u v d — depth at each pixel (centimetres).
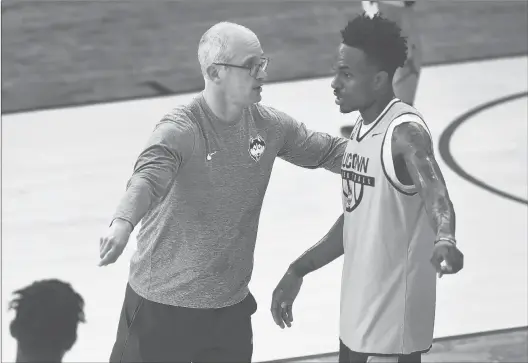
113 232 1007
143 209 1051
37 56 3262
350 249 1127
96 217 2123
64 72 3130
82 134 2633
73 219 2112
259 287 1788
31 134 2633
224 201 1152
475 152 2459
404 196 1075
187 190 1136
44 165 2419
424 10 3644
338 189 2258
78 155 2484
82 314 835
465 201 2169
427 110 2756
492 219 2075
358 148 1103
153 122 2722
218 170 1139
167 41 3388
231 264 1177
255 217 1188
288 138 1212
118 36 3431
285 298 1234
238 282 1191
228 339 1207
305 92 2920
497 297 1748
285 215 2108
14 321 823
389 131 1069
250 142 1157
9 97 2930
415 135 1048
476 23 3534
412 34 2278
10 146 2544
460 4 3716
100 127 2684
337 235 1214
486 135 2577
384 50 1080
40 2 3759
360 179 1097
